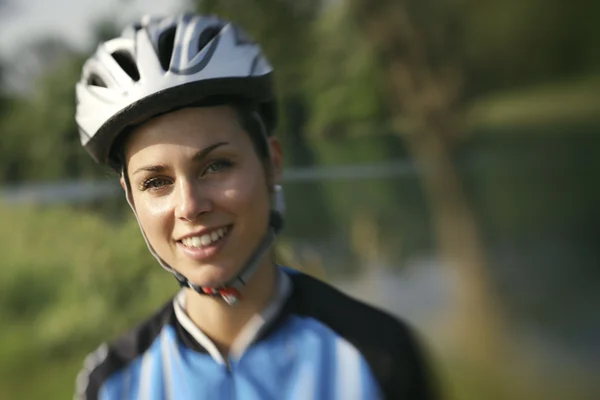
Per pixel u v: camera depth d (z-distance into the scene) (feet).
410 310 16.53
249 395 3.82
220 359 3.88
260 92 3.77
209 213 3.55
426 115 17.67
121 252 13.05
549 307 17.26
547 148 28.96
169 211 3.58
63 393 15.06
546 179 24.52
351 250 16.56
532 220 21.34
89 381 4.14
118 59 3.83
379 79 17.60
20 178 18.60
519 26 22.76
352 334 3.93
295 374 3.85
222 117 3.59
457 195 18.33
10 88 18.52
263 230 3.76
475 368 15.06
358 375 3.83
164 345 4.06
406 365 3.89
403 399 3.82
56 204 16.98
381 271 17.28
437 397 4.37
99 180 14.78
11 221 18.61
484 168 25.14
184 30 3.75
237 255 3.65
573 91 38.91
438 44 17.79
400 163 18.53
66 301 16.16
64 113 16.66
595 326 16.52
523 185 23.84
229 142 3.58
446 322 16.46
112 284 13.35
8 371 15.93
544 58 32.24
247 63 3.75
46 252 17.54
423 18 17.48
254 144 3.72
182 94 3.47
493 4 19.61
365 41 17.07
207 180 3.57
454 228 18.29
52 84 16.80
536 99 38.34
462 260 17.88
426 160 18.37
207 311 3.96
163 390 3.95
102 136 3.72
